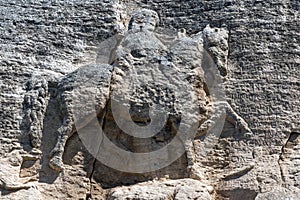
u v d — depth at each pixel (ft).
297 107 38.32
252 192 36.40
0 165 36.81
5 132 37.70
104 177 37.63
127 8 42.14
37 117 37.96
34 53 39.96
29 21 40.78
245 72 39.19
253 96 38.60
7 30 40.40
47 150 37.58
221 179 37.09
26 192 36.27
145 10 41.27
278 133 37.73
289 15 40.37
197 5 41.42
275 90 38.65
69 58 40.16
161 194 35.81
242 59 39.50
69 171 37.22
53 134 37.88
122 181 37.60
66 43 40.42
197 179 36.88
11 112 38.17
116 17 41.16
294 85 38.81
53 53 40.11
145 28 40.45
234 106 38.50
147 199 35.60
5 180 36.35
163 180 37.17
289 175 36.55
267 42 39.75
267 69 39.14
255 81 38.93
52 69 39.65
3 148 37.35
